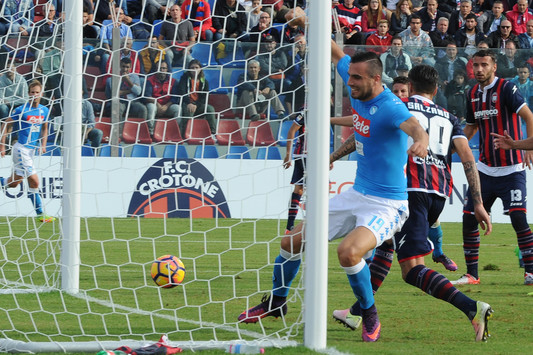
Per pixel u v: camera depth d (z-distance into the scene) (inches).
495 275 1007.0
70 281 789.2
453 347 559.2
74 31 759.7
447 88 1721.2
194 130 1642.5
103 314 660.7
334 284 897.5
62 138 772.6
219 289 842.2
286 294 605.9
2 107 1229.7
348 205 596.1
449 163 660.1
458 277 994.7
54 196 1042.7
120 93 1561.3
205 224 1582.2
